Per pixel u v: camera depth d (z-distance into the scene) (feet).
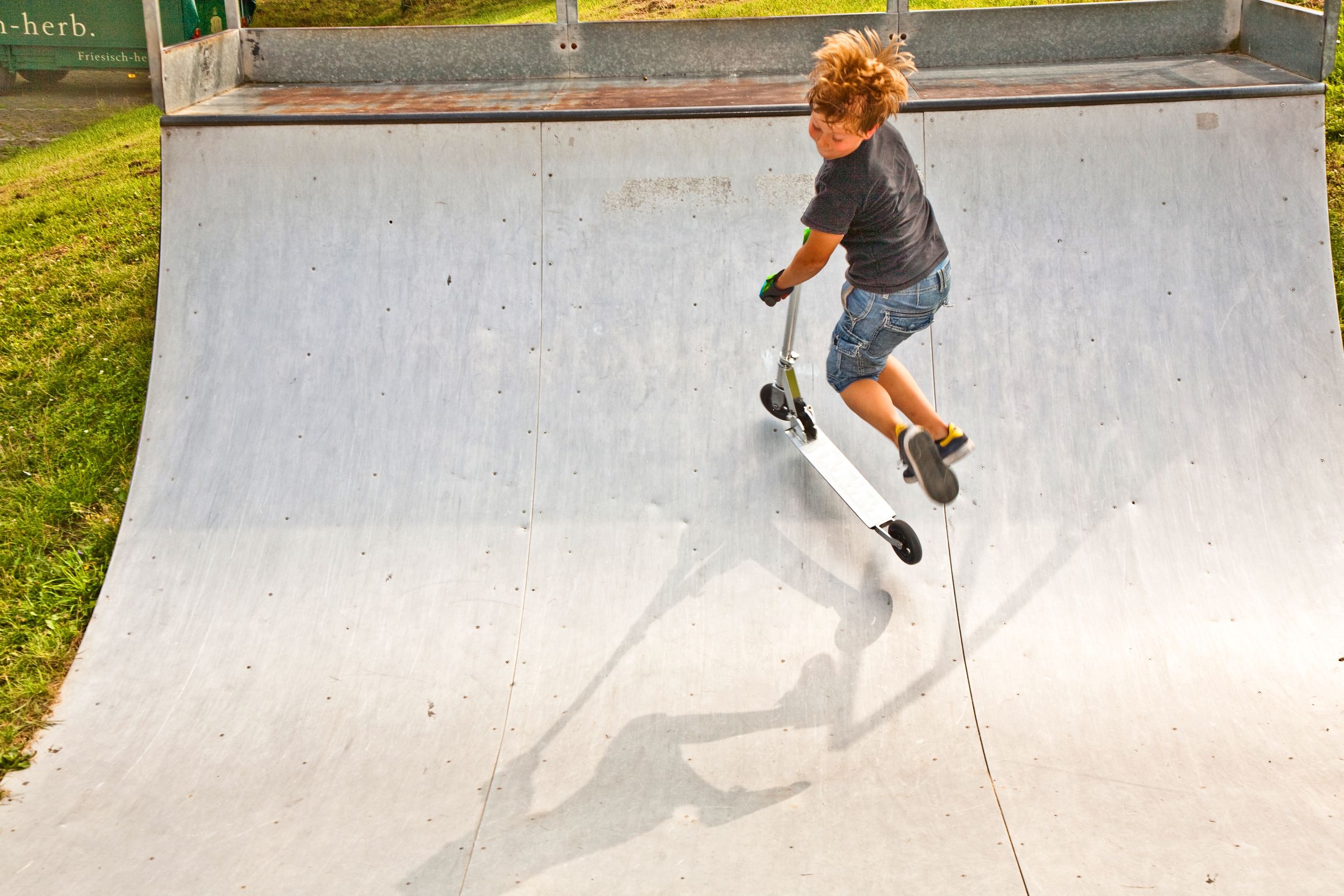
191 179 13.60
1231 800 8.55
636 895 7.82
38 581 12.82
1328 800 8.41
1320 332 12.43
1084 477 11.73
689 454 12.16
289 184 13.53
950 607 10.84
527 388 12.61
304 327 13.03
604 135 13.37
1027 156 13.21
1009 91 14.69
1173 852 8.00
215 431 12.50
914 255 8.68
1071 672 10.17
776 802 8.86
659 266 13.16
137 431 15.64
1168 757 9.15
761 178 13.33
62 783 9.37
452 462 12.18
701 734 9.69
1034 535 11.37
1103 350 12.44
